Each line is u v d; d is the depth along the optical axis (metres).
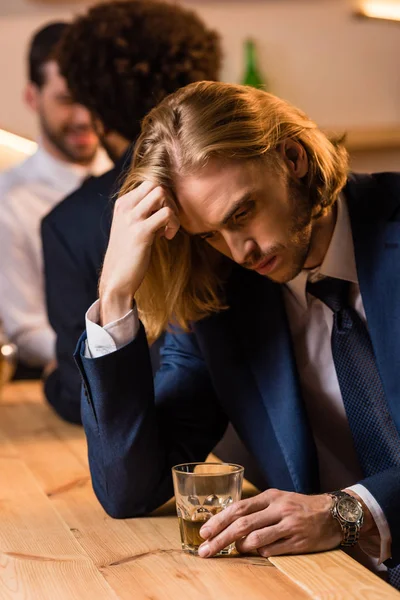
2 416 2.69
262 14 4.58
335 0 4.61
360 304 1.84
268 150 1.59
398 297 1.70
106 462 1.66
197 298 1.85
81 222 2.54
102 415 1.66
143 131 1.70
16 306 4.17
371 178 1.84
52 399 2.64
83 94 2.57
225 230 1.60
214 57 2.61
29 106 4.46
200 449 1.88
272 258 1.63
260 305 1.85
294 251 1.65
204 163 1.56
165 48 2.48
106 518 1.66
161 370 1.99
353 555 1.79
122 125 2.54
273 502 1.44
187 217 1.64
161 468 1.72
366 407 1.75
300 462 1.75
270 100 1.66
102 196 2.49
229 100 1.60
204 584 1.28
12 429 2.49
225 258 1.86
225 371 1.87
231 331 1.87
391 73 4.68
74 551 1.46
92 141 4.29
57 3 4.49
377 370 1.76
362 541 1.62
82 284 2.57
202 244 1.81
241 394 1.85
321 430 1.94
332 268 1.80
